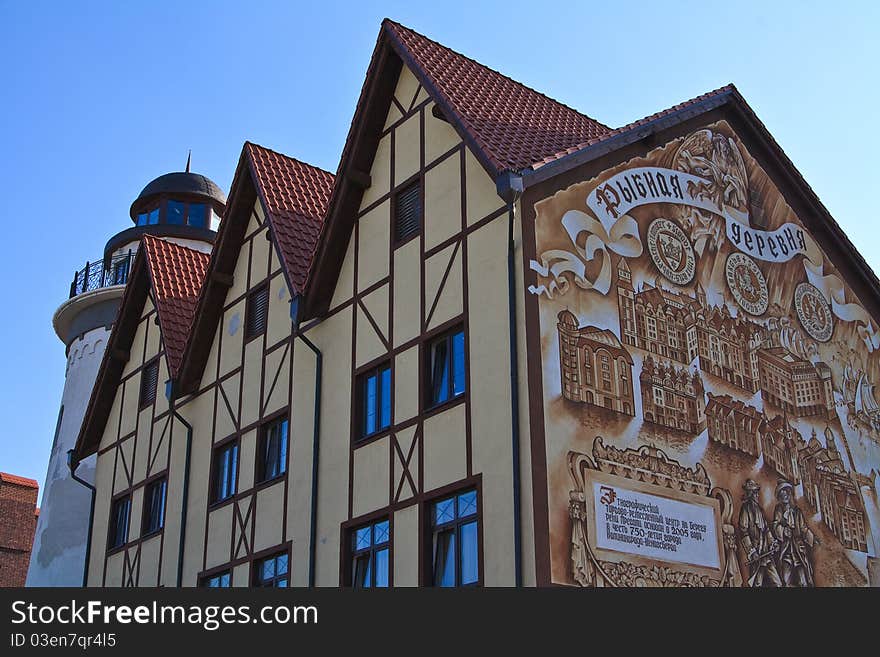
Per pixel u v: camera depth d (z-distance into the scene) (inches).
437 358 637.9
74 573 1058.1
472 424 589.9
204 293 878.4
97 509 984.9
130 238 1252.5
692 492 626.2
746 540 647.1
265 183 847.1
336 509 675.4
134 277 1010.7
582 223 632.4
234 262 882.1
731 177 759.1
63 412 1179.9
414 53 713.0
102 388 1015.6
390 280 689.0
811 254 800.3
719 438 659.4
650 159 700.0
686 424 641.0
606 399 599.2
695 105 743.1
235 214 876.0
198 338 879.7
